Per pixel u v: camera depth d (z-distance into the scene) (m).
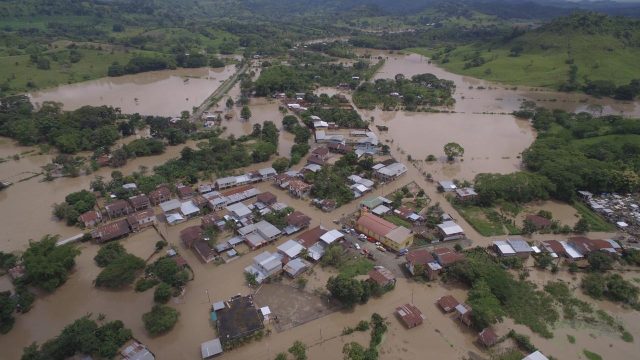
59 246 84.56
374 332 67.81
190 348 66.56
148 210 100.25
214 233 94.19
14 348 67.31
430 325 70.69
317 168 122.44
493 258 86.25
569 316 72.56
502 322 70.94
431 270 80.12
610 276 81.44
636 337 68.88
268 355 64.94
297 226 95.50
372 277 78.62
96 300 76.56
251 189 111.88
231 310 71.38
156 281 79.69
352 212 104.25
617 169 117.19
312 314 72.81
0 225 98.94
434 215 101.00
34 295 77.00
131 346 64.62
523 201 109.50
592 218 102.25
